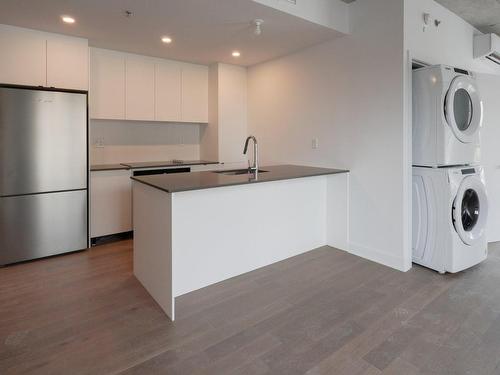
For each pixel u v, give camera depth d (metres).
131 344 1.90
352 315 2.22
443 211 2.83
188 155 5.07
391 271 2.96
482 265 3.12
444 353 1.82
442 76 2.76
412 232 3.08
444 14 3.29
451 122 2.79
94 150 4.21
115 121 4.36
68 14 2.85
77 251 3.48
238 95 4.79
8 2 2.61
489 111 3.72
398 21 2.84
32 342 1.91
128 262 3.19
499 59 4.10
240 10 2.75
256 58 4.28
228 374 1.66
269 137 4.46
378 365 1.72
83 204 3.43
